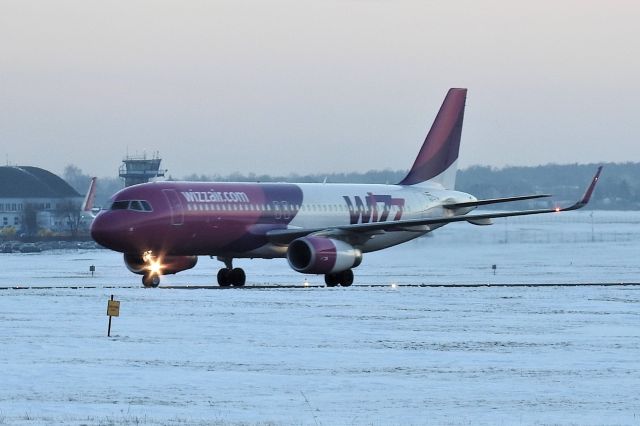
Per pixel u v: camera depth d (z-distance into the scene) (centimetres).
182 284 19538
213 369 8462
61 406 6862
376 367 8650
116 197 16275
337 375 8256
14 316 11950
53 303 13438
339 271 16912
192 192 16600
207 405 6988
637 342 10225
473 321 11894
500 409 6988
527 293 15862
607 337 10594
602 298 15012
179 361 8831
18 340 9938
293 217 17612
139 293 15162
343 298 14575
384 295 15188
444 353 9438
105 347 9562
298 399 7256
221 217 16725
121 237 15988
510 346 9906
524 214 17950
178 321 11575
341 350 9562
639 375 8331
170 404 7000
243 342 10000
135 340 10056
